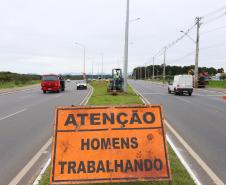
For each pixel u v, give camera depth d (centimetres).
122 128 616
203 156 855
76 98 3072
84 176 583
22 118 1625
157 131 618
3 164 791
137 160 598
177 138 1100
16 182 661
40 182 626
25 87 5991
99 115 622
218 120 1573
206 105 2403
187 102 2658
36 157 851
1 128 1312
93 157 596
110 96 2906
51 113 1841
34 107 2214
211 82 7612
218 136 1143
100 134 612
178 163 757
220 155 867
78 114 620
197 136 1140
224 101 2831
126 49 3381
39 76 11819
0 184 651
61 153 596
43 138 1101
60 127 612
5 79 7512
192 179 645
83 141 606
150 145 609
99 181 581
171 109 2077
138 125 620
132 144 608
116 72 3694
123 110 627
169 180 588
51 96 3469
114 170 590
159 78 16288
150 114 627
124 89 3372
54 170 585
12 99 3069
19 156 863
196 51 6034
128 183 605
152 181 614
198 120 1566
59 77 4434
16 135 1158
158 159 600
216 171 725
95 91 4141
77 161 592
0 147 968
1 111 1972
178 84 3672
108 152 602
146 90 4734
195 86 6031
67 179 579
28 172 725
